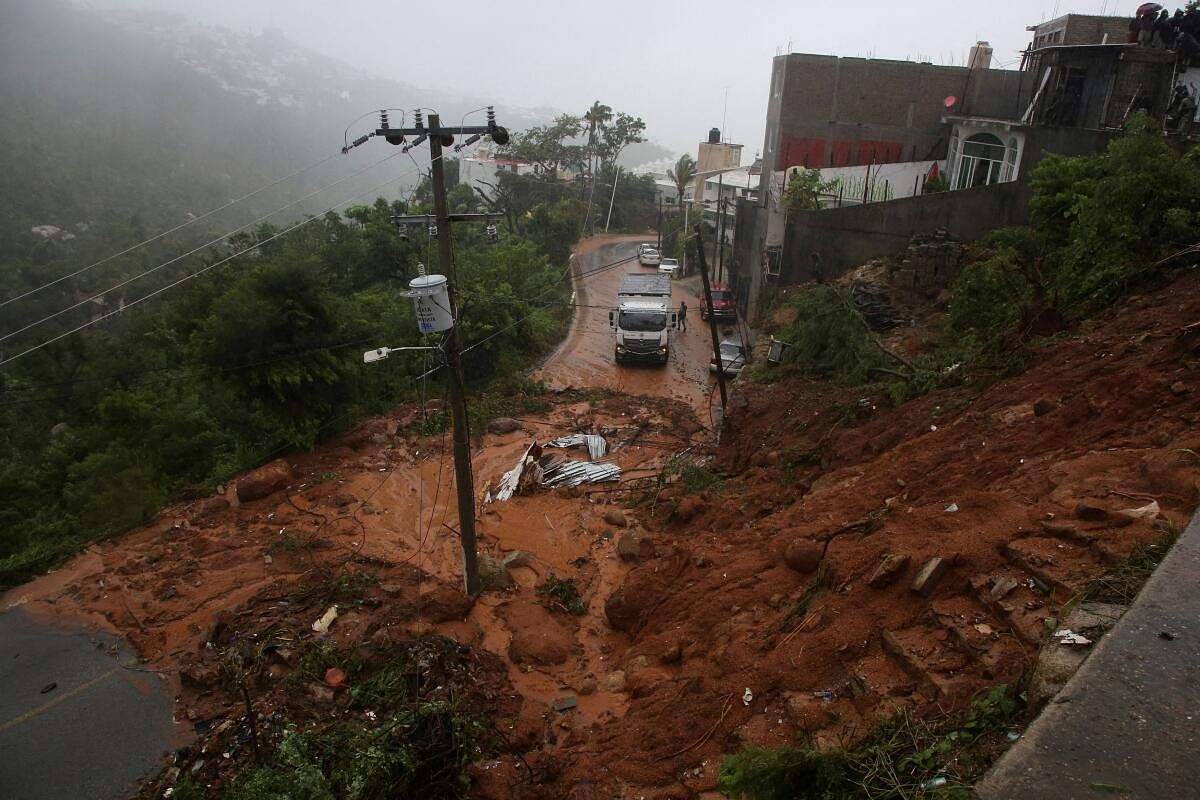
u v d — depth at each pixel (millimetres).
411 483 16297
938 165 31062
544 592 11422
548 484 16109
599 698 8578
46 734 8234
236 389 16469
